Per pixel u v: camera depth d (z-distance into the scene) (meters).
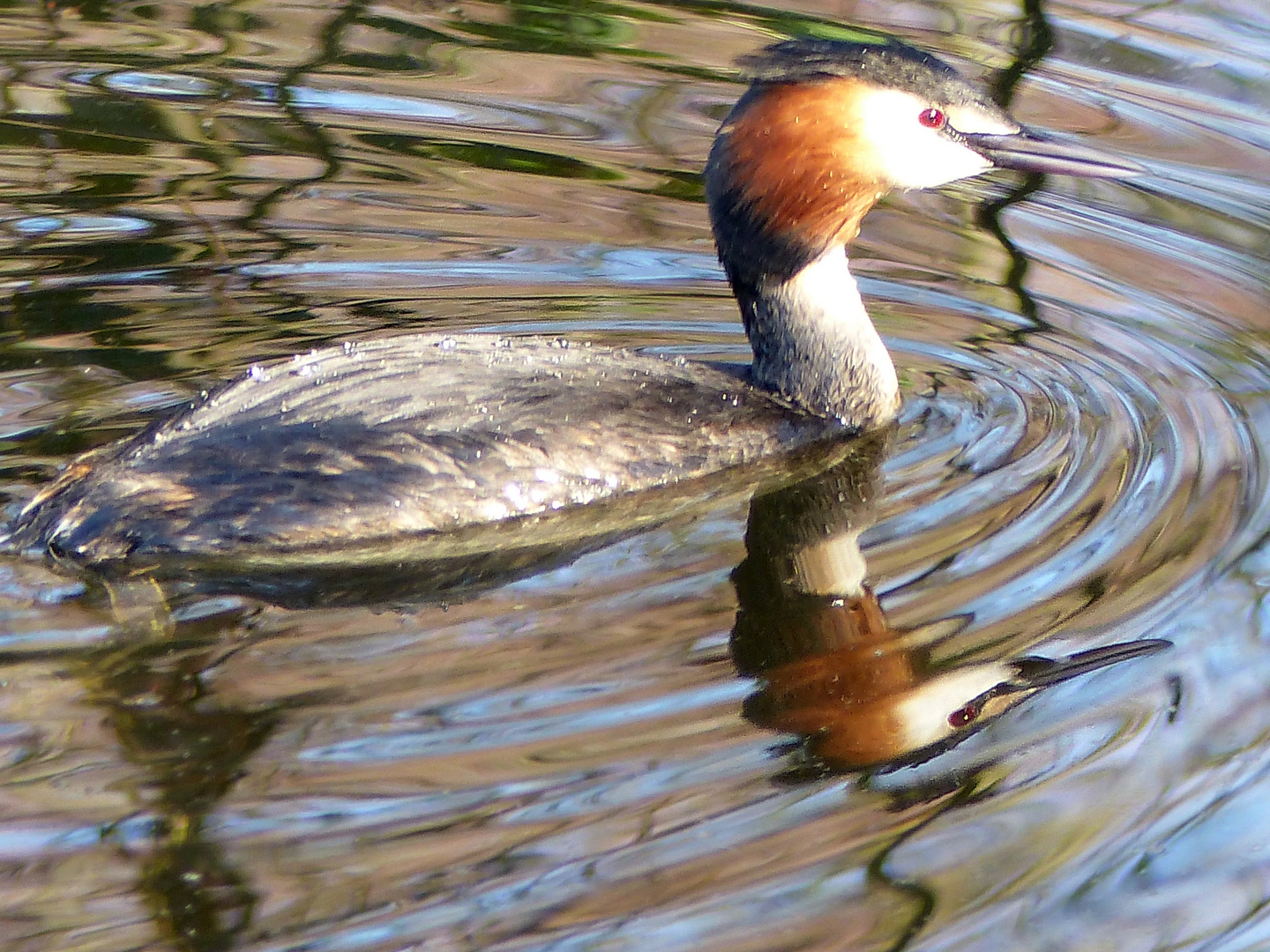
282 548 10.06
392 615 9.52
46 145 16.75
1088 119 17.11
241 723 8.41
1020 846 7.81
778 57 12.09
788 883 7.47
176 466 10.13
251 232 15.16
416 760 8.16
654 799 7.95
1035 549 10.21
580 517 10.76
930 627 9.45
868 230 15.84
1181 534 10.31
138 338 13.05
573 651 9.14
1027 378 12.88
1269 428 11.71
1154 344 13.33
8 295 13.72
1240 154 16.52
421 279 14.44
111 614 9.42
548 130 17.42
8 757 8.10
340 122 17.58
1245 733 8.58
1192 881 7.63
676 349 13.34
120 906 7.23
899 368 13.16
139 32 19.91
